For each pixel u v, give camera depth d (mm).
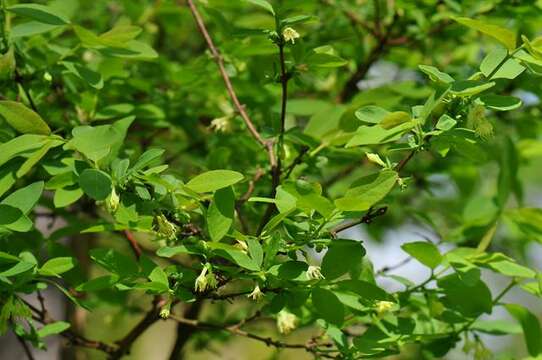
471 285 1395
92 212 1649
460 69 1621
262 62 1541
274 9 1375
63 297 1919
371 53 1661
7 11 1427
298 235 1335
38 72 1476
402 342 1397
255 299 1324
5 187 1344
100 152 1334
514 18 1611
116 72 1521
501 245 1817
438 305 1440
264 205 1508
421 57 1712
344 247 1339
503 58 1320
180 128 1670
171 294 1343
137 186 1327
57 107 1555
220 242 1351
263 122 1592
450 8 1639
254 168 1540
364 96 1530
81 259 1884
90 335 2299
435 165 1717
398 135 1313
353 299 1396
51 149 1390
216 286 1334
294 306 1400
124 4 1681
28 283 1387
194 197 1317
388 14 1686
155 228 1362
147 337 3684
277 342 1467
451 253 1431
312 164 1485
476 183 1795
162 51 1878
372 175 1294
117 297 1633
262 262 1324
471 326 1467
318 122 1513
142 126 1706
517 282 1447
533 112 1703
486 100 1317
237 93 1594
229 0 1549
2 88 1480
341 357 1405
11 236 1438
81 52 1571
